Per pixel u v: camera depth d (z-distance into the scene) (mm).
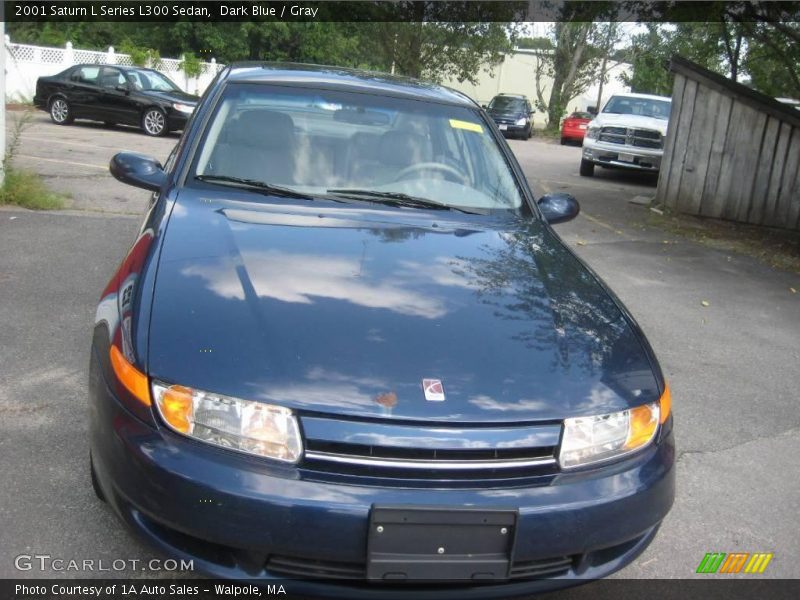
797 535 3271
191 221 3127
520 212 3826
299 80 4117
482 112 4395
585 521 2285
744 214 10688
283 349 2359
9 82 20953
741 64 12305
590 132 15375
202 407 2229
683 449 3965
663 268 7871
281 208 3385
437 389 2299
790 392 4840
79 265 5863
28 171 8500
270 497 2145
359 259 2975
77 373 4066
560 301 2885
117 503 2334
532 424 2311
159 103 15766
